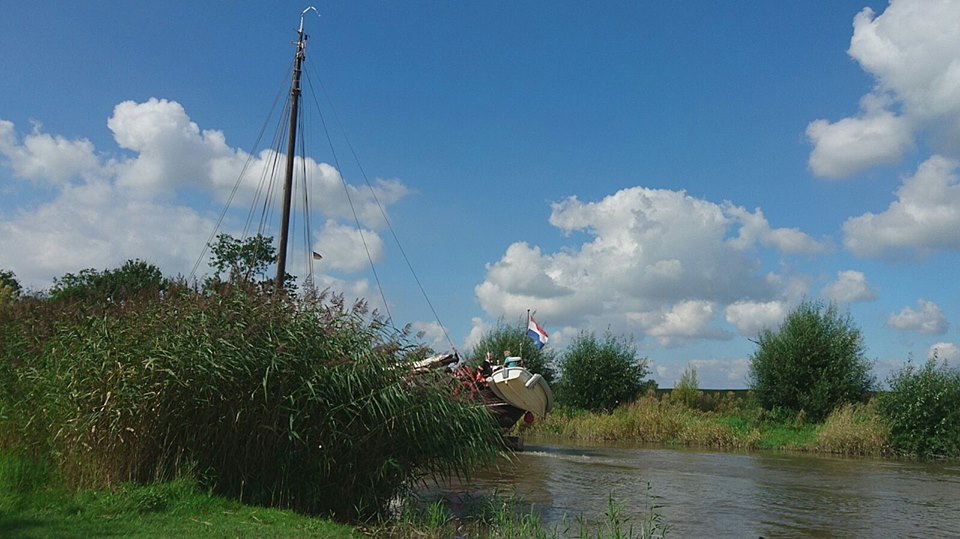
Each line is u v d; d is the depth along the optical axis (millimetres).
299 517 8867
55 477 8992
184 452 9602
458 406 10883
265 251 23516
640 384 42312
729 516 12094
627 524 10977
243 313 10016
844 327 37562
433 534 9352
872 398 31109
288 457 9664
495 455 11297
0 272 29375
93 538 6887
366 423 10047
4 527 6906
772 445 29844
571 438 33625
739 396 41500
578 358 42281
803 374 36719
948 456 27078
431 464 10828
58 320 10828
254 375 9641
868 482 17500
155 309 10242
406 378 10406
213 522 7992
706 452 26312
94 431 9422
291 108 23266
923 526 11734
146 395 9336
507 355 25578
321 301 10727
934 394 27531
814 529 11211
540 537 9367
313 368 9781
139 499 8391
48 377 9922
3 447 9984
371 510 10211
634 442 31562
